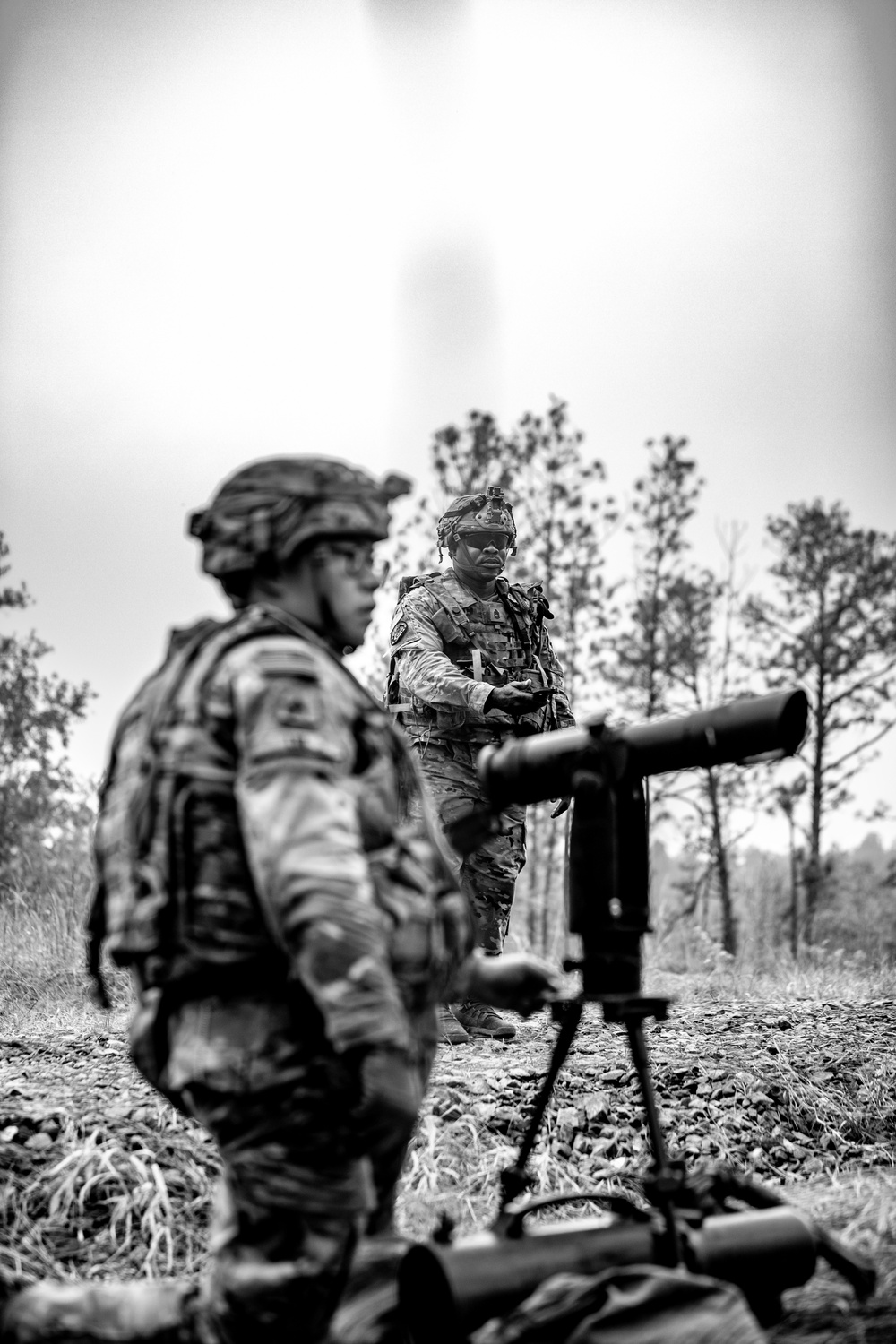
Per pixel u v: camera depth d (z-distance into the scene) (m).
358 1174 2.67
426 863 2.79
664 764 3.17
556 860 14.13
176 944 2.61
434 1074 5.27
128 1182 4.09
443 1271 2.76
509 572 15.70
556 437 15.95
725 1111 5.29
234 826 2.61
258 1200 2.62
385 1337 2.74
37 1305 2.71
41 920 8.29
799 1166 5.07
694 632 16.77
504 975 3.03
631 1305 2.62
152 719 2.72
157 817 2.64
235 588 2.97
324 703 2.62
